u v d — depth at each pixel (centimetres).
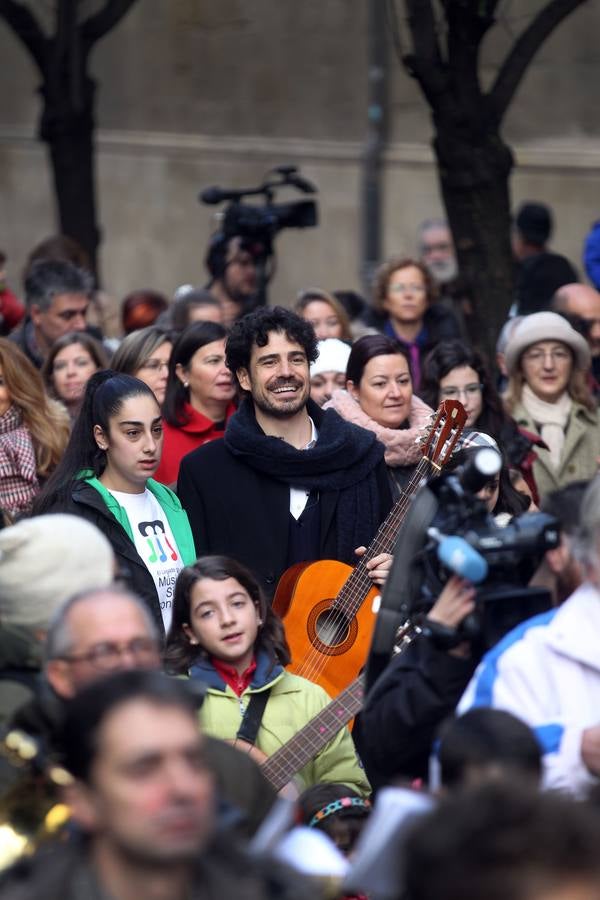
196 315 2011
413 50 2023
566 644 879
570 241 3572
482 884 548
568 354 1759
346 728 1174
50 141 2564
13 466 1538
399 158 3678
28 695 877
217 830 683
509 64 2039
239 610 1168
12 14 2520
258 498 1412
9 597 894
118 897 655
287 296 3800
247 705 1167
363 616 1312
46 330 1959
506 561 896
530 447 1666
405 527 945
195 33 3825
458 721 776
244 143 3809
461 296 2075
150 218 3894
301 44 3744
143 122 3888
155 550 1358
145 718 648
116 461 1360
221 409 1650
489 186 2039
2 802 765
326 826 1027
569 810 569
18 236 3978
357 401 1578
